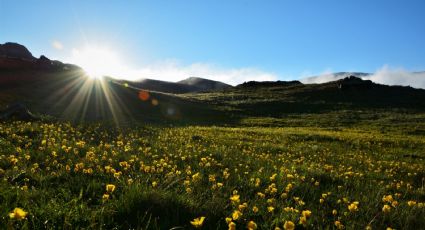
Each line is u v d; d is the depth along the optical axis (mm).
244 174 9633
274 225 5484
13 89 42594
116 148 13258
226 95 91375
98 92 51375
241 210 5527
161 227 4895
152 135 22641
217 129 32750
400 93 89562
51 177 7594
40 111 32688
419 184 11727
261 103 73250
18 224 4527
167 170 9055
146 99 55688
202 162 11016
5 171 7840
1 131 15156
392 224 6105
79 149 12242
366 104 75562
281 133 31641
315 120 52938
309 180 9570
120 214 5242
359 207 7055
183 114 50812
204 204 5934
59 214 5012
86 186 7020
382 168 15117
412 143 27859
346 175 11023
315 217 6035
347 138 29266
